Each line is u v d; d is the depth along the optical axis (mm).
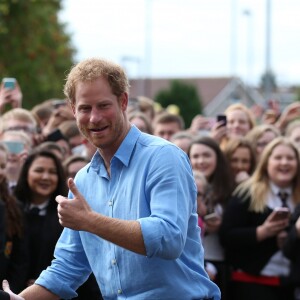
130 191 4066
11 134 7598
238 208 7137
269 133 9047
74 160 7234
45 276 4473
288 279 6906
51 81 24859
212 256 7203
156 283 4098
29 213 6512
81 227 3793
